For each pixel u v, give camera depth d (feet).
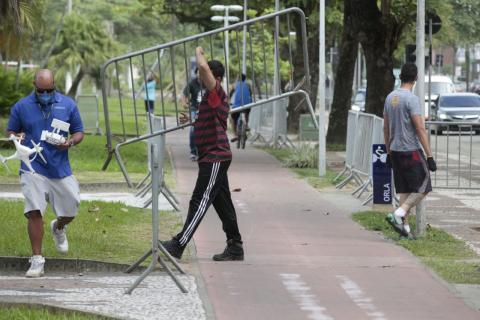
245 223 92.07
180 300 59.72
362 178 124.77
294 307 58.70
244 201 108.68
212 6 255.70
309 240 82.84
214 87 71.31
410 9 171.12
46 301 57.57
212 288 63.62
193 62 319.27
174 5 295.69
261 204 106.11
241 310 57.82
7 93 236.22
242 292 62.59
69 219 69.97
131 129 247.50
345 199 110.83
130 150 177.99
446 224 93.76
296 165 152.35
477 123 122.01
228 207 72.90
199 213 71.00
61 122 67.51
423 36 83.41
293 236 84.94
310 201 108.99
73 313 54.44
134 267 68.03
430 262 72.79
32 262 67.36
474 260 74.54
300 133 199.52
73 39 418.51
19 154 66.49
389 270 70.13
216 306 58.65
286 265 71.77
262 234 85.81
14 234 78.07
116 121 280.72
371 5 169.89
